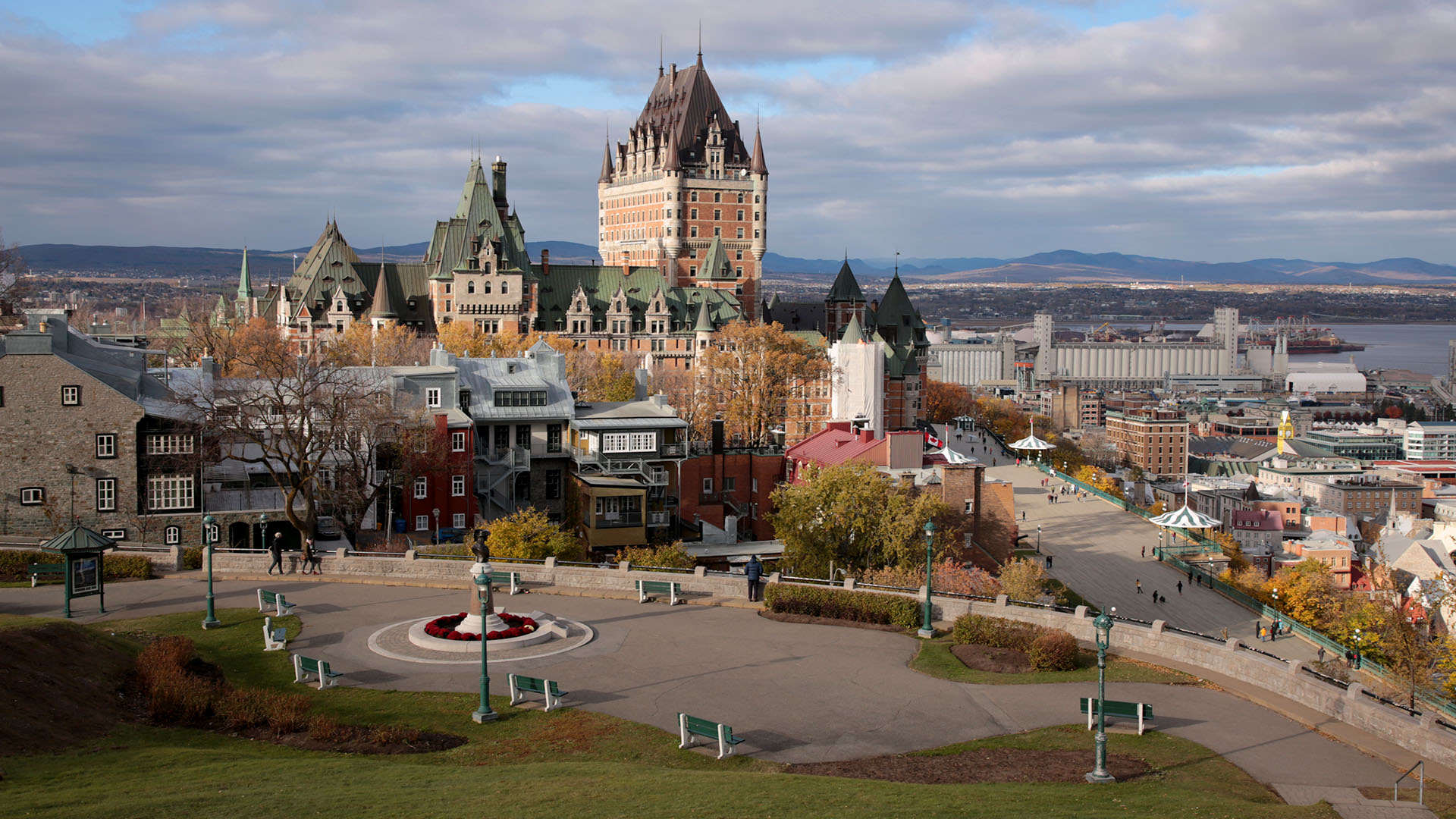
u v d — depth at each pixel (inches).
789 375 7396.7
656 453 4126.5
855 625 2289.6
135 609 2276.1
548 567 2583.7
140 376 3437.5
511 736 1637.6
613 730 1667.1
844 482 3403.1
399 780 1375.5
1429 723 1620.3
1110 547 5497.1
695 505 4362.7
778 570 3447.3
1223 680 1942.7
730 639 2178.9
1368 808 1423.5
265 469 3538.4
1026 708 1802.4
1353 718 1738.4
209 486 3373.5
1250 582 5275.6
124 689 1717.5
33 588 2425.0
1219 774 1533.0
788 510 3464.6
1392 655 4227.4
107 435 3184.1
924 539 3346.5
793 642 2166.6
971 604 2304.4
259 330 7185.0
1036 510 6343.5
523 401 4072.3
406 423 3538.4
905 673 1978.3
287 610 2256.4
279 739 1587.1
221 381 3597.4
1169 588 4761.3
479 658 2003.0
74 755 1424.7
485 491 3806.6
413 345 7052.2
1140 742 1653.5
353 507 3223.4
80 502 3179.1
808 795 1334.9
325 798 1264.8
